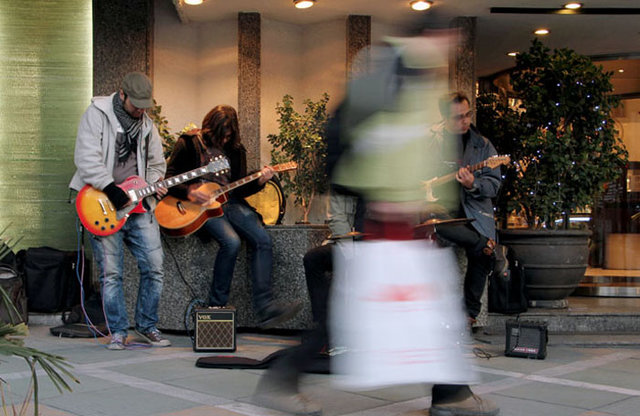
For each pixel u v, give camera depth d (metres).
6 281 5.94
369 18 7.29
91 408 3.39
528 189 6.75
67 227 7.21
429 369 2.82
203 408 3.42
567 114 6.82
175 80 7.39
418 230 2.95
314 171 7.04
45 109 7.20
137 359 4.73
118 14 6.89
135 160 5.13
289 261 5.73
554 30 7.50
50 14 7.19
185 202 5.37
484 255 5.16
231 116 5.50
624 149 6.94
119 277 5.16
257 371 4.34
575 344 5.66
